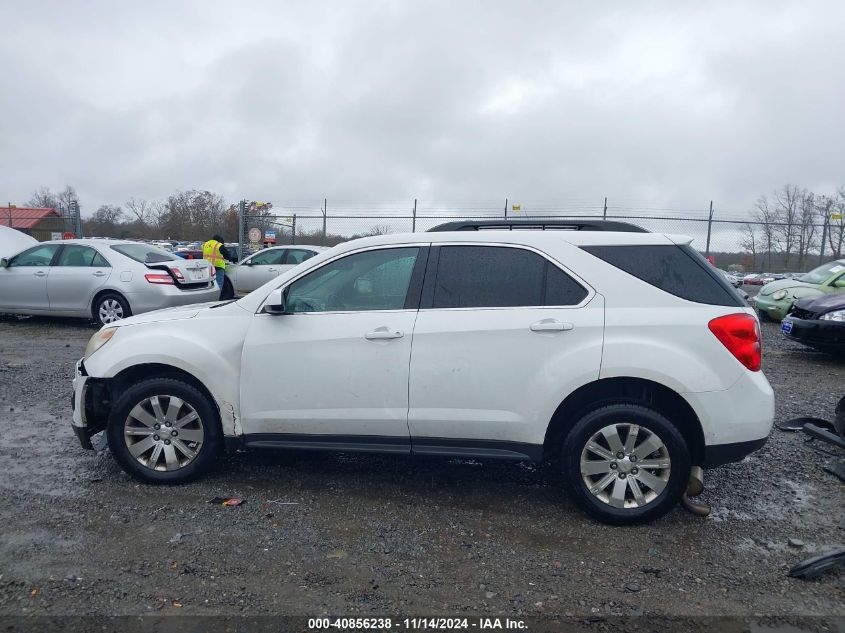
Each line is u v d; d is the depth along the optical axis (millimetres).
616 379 3861
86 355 4457
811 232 20422
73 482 4395
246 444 4238
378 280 4160
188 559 3391
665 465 3752
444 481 4539
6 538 3586
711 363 3691
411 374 3947
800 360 9602
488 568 3350
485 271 4020
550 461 4930
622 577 3275
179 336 4254
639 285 3826
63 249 10977
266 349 4133
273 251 15656
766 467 4844
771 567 3396
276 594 3082
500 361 3840
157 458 4328
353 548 3543
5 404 6305
